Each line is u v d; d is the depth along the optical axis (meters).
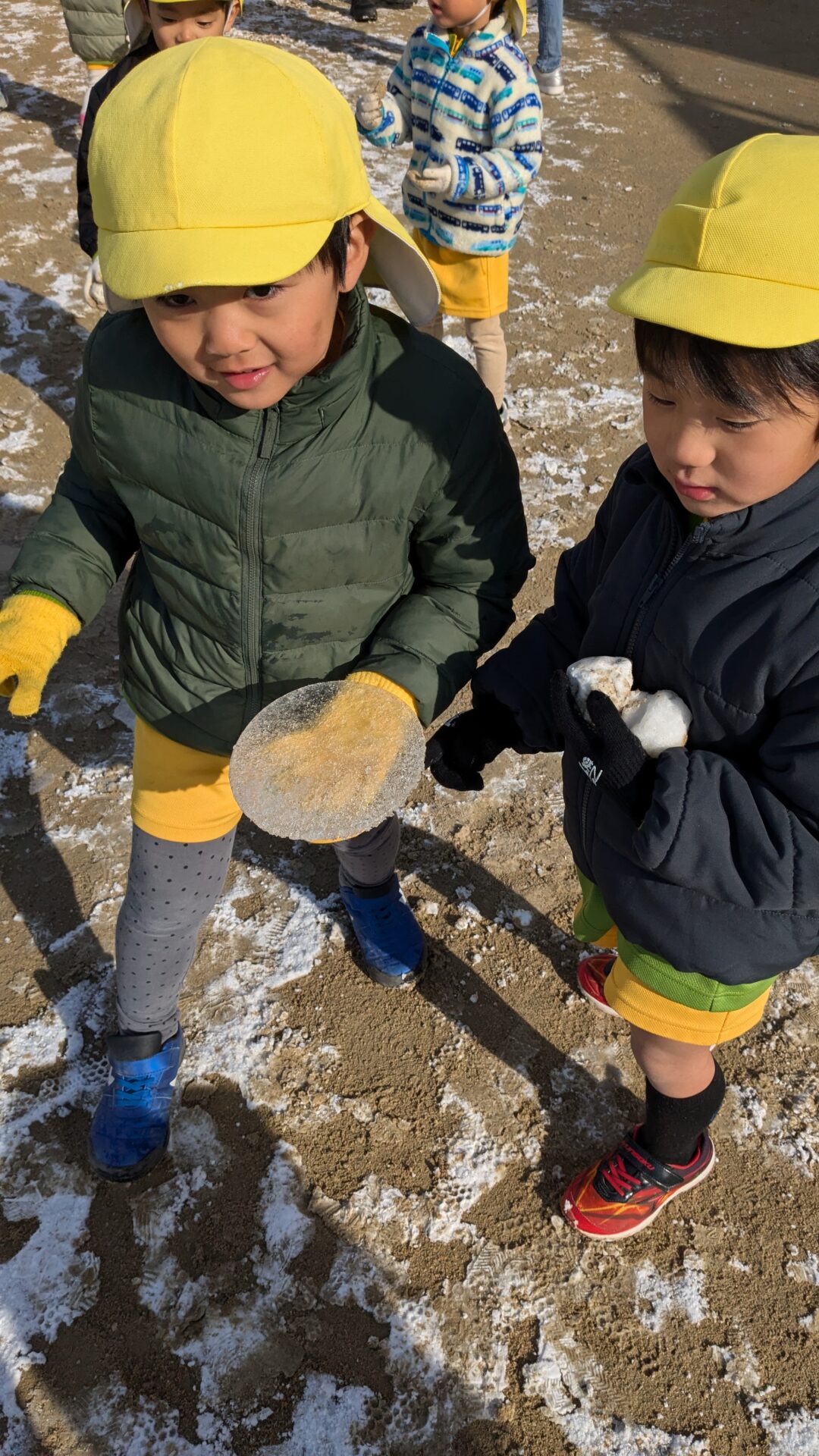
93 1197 1.76
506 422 3.70
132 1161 1.75
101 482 1.43
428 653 1.35
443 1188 1.79
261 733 1.22
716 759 1.17
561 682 1.28
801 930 1.20
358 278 1.15
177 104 0.96
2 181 5.16
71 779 2.46
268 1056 1.96
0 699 2.64
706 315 0.92
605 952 2.14
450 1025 2.02
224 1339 1.61
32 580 1.42
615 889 1.33
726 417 0.97
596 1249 1.72
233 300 1.01
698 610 1.16
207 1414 1.54
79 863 2.29
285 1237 1.72
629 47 7.69
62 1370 1.57
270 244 0.97
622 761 1.20
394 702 1.25
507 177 2.95
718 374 0.94
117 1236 1.72
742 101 6.81
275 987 2.07
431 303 1.33
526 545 1.45
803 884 1.13
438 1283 1.68
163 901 1.57
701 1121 1.56
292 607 1.35
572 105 6.59
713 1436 1.54
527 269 4.69
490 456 1.31
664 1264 1.71
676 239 0.98
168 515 1.33
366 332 1.20
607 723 1.21
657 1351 1.62
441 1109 1.90
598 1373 1.59
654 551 1.25
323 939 2.15
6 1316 1.62
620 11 8.53
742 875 1.15
